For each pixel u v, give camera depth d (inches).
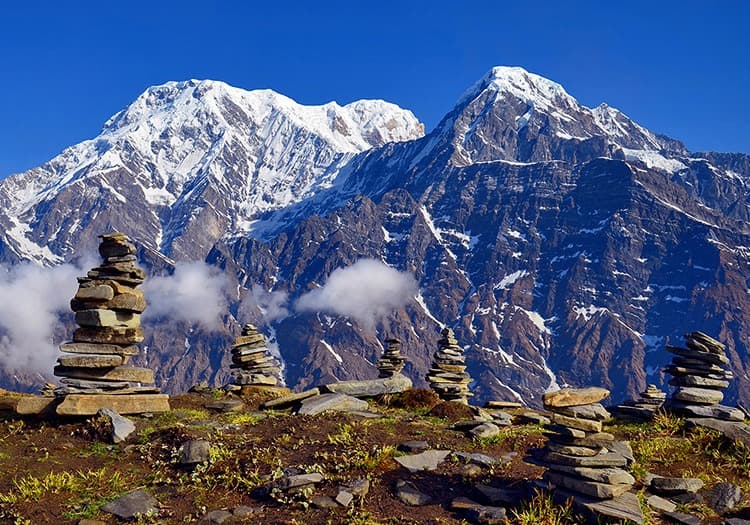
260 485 526.3
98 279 763.4
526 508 494.6
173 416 743.1
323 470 552.1
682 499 528.7
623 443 611.5
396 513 487.5
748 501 533.3
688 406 747.4
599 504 480.1
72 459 600.1
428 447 629.6
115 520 474.9
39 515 477.1
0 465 574.2
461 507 497.7
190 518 475.2
